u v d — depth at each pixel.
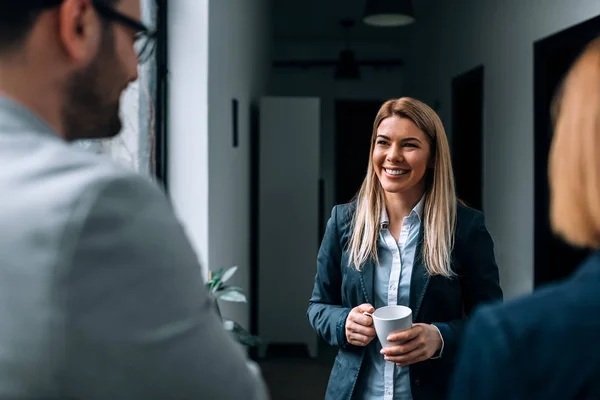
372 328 1.61
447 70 6.31
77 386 0.51
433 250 1.66
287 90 9.10
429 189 1.72
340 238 1.81
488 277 1.68
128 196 0.55
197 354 0.56
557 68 3.88
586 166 0.64
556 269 3.89
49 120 0.62
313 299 1.86
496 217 4.83
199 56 2.75
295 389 3.91
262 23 5.71
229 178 3.47
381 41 9.08
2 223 0.53
